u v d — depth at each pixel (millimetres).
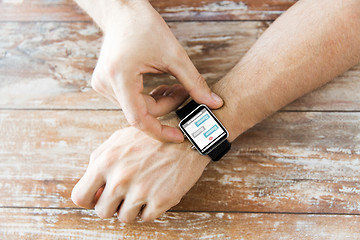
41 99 562
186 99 515
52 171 551
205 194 538
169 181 500
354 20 479
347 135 537
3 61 569
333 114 541
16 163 553
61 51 567
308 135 540
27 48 570
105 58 462
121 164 505
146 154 506
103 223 537
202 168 512
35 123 559
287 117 543
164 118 523
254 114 508
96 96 560
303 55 488
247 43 557
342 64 493
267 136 542
